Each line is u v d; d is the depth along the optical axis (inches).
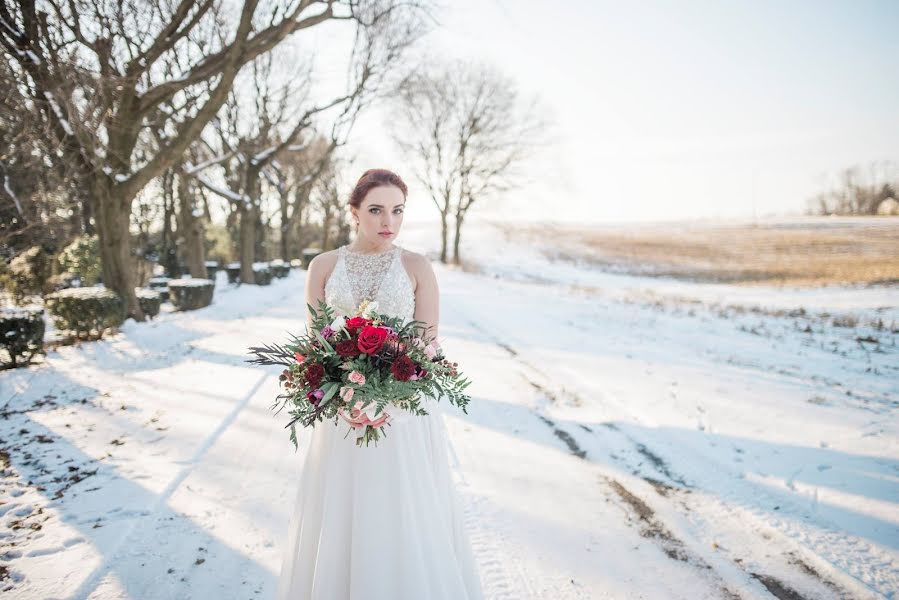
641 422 195.6
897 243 1254.3
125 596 97.0
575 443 175.8
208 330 381.4
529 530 122.1
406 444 74.2
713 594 100.8
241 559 108.8
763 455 164.4
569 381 251.0
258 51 359.9
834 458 160.7
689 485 146.1
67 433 176.6
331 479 74.0
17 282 437.4
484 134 1365.7
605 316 467.8
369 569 69.6
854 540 118.4
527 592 100.0
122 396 219.0
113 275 400.8
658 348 325.7
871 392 227.8
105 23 358.0
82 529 118.3
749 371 265.6
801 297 603.5
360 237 79.7
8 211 419.2
